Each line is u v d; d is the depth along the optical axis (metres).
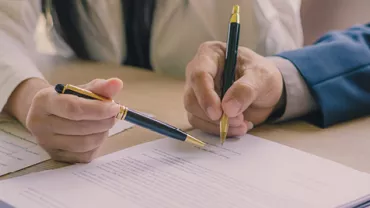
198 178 0.49
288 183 0.48
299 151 0.56
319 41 0.81
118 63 1.01
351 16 1.05
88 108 0.50
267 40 0.92
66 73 0.90
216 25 0.96
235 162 0.53
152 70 1.00
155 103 0.74
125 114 0.52
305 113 0.69
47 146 0.52
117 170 0.50
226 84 0.60
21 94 0.63
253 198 0.45
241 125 0.60
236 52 0.62
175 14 0.96
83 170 0.50
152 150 0.56
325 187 0.47
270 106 0.64
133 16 0.99
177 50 0.98
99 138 0.52
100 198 0.44
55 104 0.50
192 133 0.61
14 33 0.81
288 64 0.68
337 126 0.67
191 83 0.61
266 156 0.54
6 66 0.66
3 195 0.44
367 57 0.72
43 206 0.43
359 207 0.44
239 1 0.93
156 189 0.46
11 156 0.54
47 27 1.04
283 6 0.93
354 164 0.54
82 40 1.02
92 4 0.98
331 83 0.68
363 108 0.70
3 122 0.64
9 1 0.82
